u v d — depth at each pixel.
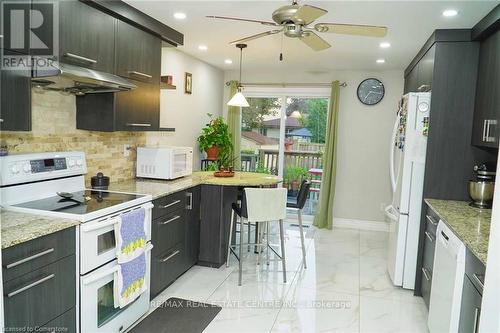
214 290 3.22
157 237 2.89
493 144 2.62
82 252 2.04
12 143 2.38
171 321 2.67
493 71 2.69
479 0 2.49
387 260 4.09
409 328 2.70
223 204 3.68
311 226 5.59
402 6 2.67
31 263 1.73
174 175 3.61
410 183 3.26
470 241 1.92
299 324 2.70
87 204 2.34
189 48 4.30
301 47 4.09
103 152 3.25
